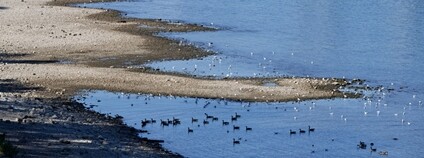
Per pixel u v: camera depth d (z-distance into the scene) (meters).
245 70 52.22
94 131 34.16
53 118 35.53
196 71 51.41
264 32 68.19
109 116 38.84
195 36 65.56
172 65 53.25
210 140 35.41
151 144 33.66
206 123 38.41
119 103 42.03
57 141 30.39
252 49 60.06
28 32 65.69
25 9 79.69
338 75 51.31
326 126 38.69
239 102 43.09
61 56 55.97
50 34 64.75
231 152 33.66
